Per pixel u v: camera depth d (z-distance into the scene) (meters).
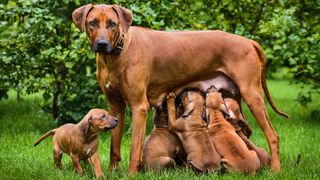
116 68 6.16
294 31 10.41
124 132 9.05
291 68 11.41
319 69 10.23
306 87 12.03
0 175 6.13
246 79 6.54
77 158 6.18
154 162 6.35
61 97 9.27
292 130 9.48
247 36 10.02
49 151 7.76
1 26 9.52
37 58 9.27
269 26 9.78
